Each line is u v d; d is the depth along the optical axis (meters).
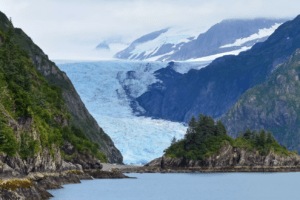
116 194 106.75
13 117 70.12
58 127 128.00
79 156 137.00
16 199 56.75
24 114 74.00
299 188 132.50
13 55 88.31
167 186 135.75
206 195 112.94
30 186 61.47
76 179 117.62
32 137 75.50
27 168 69.88
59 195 87.25
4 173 57.81
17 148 66.25
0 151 59.31
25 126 73.88
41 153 81.44
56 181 95.31
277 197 110.62
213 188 131.25
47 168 88.94
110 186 124.50
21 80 86.69
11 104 71.31
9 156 61.59
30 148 73.81
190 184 144.38
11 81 77.06
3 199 54.78
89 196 95.50
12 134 62.97
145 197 105.31
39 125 85.44
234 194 116.00
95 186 118.88
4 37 97.56
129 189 121.25
